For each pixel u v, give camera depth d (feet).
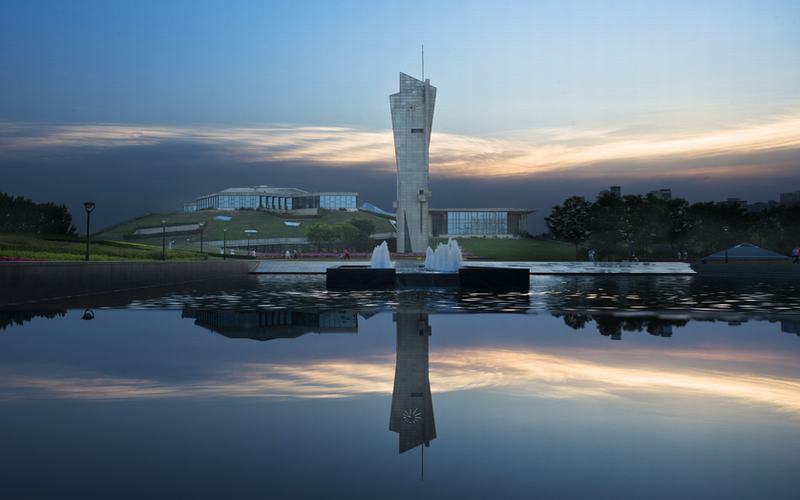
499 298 60.75
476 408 16.15
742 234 310.65
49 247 121.49
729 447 12.92
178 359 23.50
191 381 19.44
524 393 17.92
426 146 303.27
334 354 24.84
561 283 95.71
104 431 14.02
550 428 14.30
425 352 25.39
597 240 320.09
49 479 11.05
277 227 529.04
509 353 25.22
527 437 13.58
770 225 308.81
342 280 79.92
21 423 14.65
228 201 641.40
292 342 28.30
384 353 25.12
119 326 35.12
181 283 100.22
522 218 531.91
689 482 10.94
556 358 23.94
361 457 12.28
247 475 11.28
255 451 12.63
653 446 12.98
